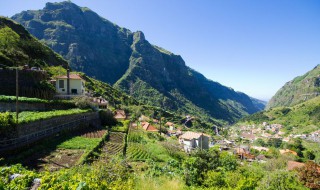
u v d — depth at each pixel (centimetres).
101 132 3978
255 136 16500
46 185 733
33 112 3097
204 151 2461
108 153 2817
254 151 9738
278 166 4469
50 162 2073
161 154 3553
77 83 5372
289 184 1738
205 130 14750
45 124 2862
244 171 2309
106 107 5869
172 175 1608
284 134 16912
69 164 2056
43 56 8250
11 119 2269
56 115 3152
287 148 11125
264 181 1742
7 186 727
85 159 2198
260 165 4616
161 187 1181
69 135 3312
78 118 3888
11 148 2150
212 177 1603
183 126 13775
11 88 3875
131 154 3100
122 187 920
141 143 4244
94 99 5850
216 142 11038
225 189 1484
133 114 9662
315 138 13762
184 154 3984
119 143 3569
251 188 1583
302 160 7650
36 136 2592
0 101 2969
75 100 4459
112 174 1076
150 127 7769
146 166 2283
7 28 7838
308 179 2245
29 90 4044
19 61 5794
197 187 1509
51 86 4791
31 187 752
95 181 852
